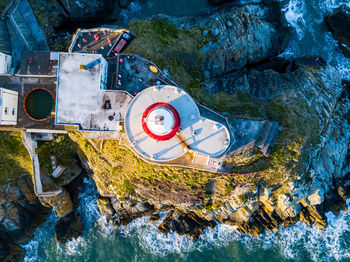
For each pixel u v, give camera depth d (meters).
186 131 27.41
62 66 27.72
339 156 38.53
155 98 27.25
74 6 36.66
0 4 33.47
